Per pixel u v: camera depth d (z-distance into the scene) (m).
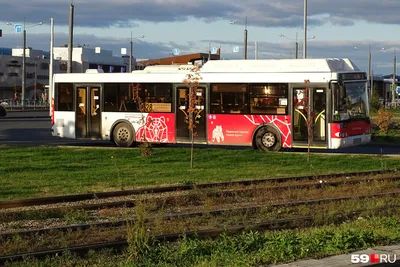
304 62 27.53
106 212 15.04
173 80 29.02
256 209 15.37
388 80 111.25
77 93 30.52
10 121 49.94
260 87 27.95
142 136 28.25
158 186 18.91
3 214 14.20
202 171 22.72
